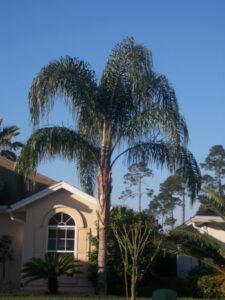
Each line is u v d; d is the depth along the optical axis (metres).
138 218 21.41
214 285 20.88
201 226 24.39
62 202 23.53
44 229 23.34
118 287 21.12
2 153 36.00
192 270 22.89
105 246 19.88
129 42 20.20
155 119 19.17
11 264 24.20
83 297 18.31
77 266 21.80
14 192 25.41
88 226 23.28
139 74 19.77
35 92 19.36
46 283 22.14
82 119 20.02
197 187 19.31
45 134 19.00
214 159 62.94
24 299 17.11
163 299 9.65
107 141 20.06
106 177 19.98
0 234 24.39
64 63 19.97
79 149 19.42
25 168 19.03
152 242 18.86
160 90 19.77
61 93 19.67
